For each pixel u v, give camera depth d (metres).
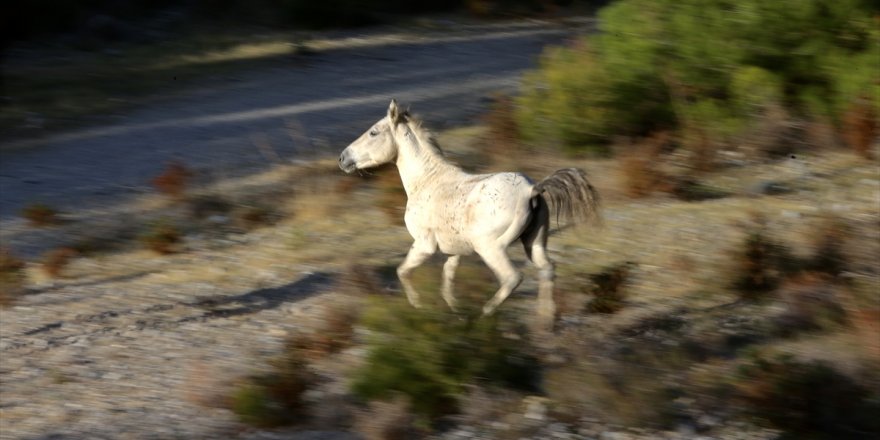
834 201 34.47
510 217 22.14
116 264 32.69
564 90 41.72
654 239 31.69
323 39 68.31
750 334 24.73
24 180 42.06
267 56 63.50
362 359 22.88
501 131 41.72
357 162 24.27
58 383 23.67
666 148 39.50
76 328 27.27
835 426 19.97
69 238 35.22
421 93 53.03
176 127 49.00
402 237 33.38
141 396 22.59
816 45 41.75
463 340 21.27
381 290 27.72
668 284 28.25
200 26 72.69
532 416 20.41
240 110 51.53
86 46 67.94
